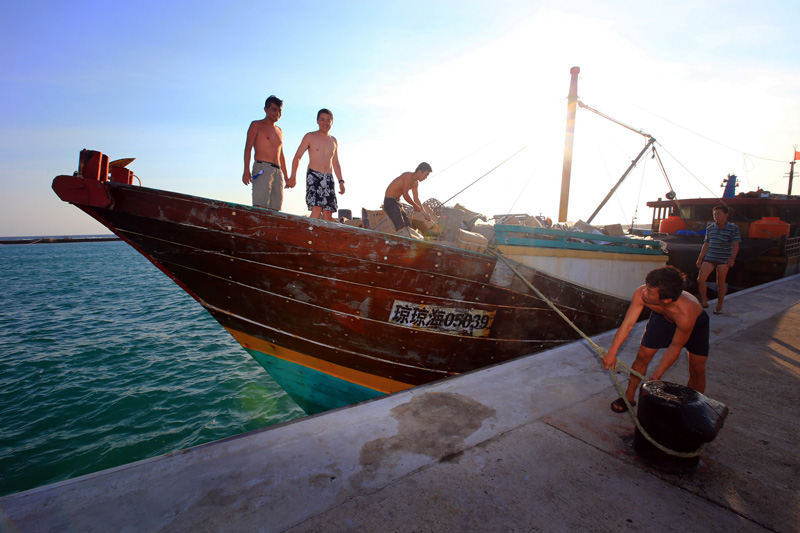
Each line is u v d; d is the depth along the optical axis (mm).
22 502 1740
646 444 2203
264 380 9367
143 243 4250
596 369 3623
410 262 4348
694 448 2072
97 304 21359
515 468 2109
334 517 1717
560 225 7895
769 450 2381
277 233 4109
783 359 4004
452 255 4500
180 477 1962
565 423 2619
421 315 4672
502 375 3453
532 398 2990
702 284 6133
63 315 18125
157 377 9656
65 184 3721
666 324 2719
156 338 13594
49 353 11805
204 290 4680
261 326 4898
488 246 5297
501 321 5180
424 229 6449
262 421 7344
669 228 10773
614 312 6418
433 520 1714
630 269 6801
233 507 1762
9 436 6820
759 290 7715
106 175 3941
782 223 9469
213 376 9695
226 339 13391
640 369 2852
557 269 5809
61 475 5789
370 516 1726
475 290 4797
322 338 4828
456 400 2928
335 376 5223
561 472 2088
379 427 2504
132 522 1659
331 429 2465
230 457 2139
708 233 6121
